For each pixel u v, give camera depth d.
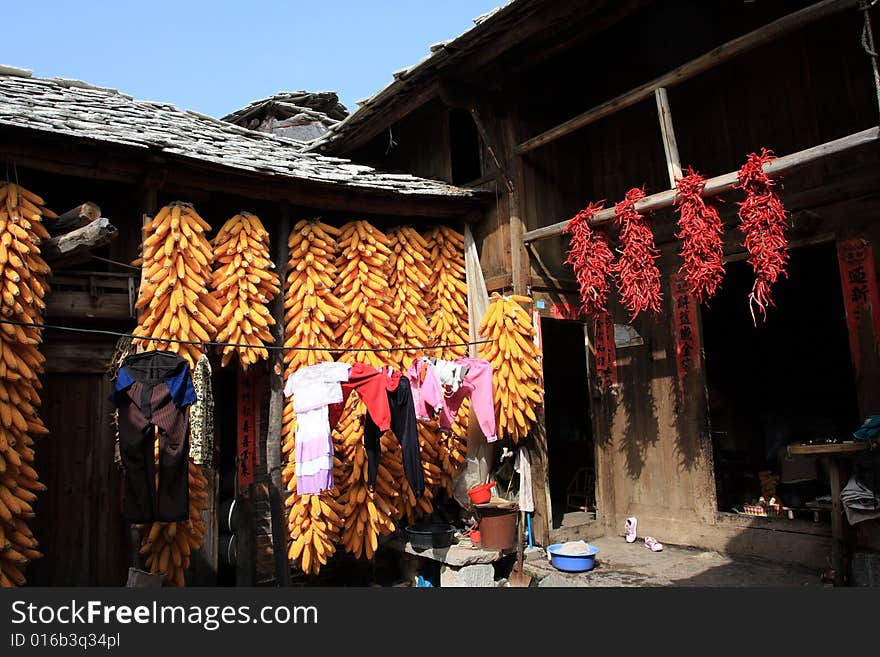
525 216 5.75
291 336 4.86
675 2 5.46
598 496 5.91
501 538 4.96
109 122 4.49
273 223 5.36
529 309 5.56
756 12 5.11
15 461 3.47
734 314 7.53
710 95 5.45
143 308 4.17
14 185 3.74
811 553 4.62
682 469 5.46
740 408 7.32
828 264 6.99
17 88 4.78
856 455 3.96
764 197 3.84
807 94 4.82
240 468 5.25
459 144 6.89
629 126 6.10
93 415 4.34
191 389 3.72
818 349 7.45
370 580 5.54
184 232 4.18
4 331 3.54
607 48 6.03
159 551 4.00
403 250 5.59
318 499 4.61
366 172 5.65
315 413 4.32
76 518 4.22
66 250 3.77
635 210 4.55
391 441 5.21
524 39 4.94
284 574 4.61
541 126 6.05
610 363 6.07
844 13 4.62
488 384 4.97
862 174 4.47
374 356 5.09
